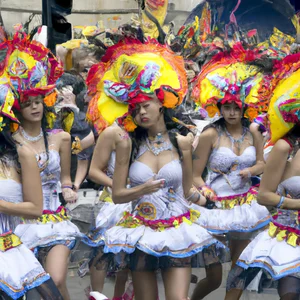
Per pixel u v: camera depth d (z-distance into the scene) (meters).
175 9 15.52
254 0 13.28
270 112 6.87
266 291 7.63
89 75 8.26
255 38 11.54
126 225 7.22
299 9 13.75
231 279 7.13
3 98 6.52
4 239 6.54
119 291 7.80
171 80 7.46
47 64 7.51
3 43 7.18
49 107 7.80
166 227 7.11
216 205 8.84
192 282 8.07
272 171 6.86
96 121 8.22
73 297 8.19
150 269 7.00
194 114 9.73
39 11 12.64
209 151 8.87
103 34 10.35
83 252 7.91
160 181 6.98
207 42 10.52
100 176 7.90
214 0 13.21
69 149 8.20
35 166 6.63
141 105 6.97
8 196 6.56
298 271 6.76
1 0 12.34
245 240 8.68
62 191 8.45
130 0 13.93
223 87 8.70
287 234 6.95
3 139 6.59
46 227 7.64
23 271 6.47
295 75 6.77
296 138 6.88
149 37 8.05
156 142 7.15
